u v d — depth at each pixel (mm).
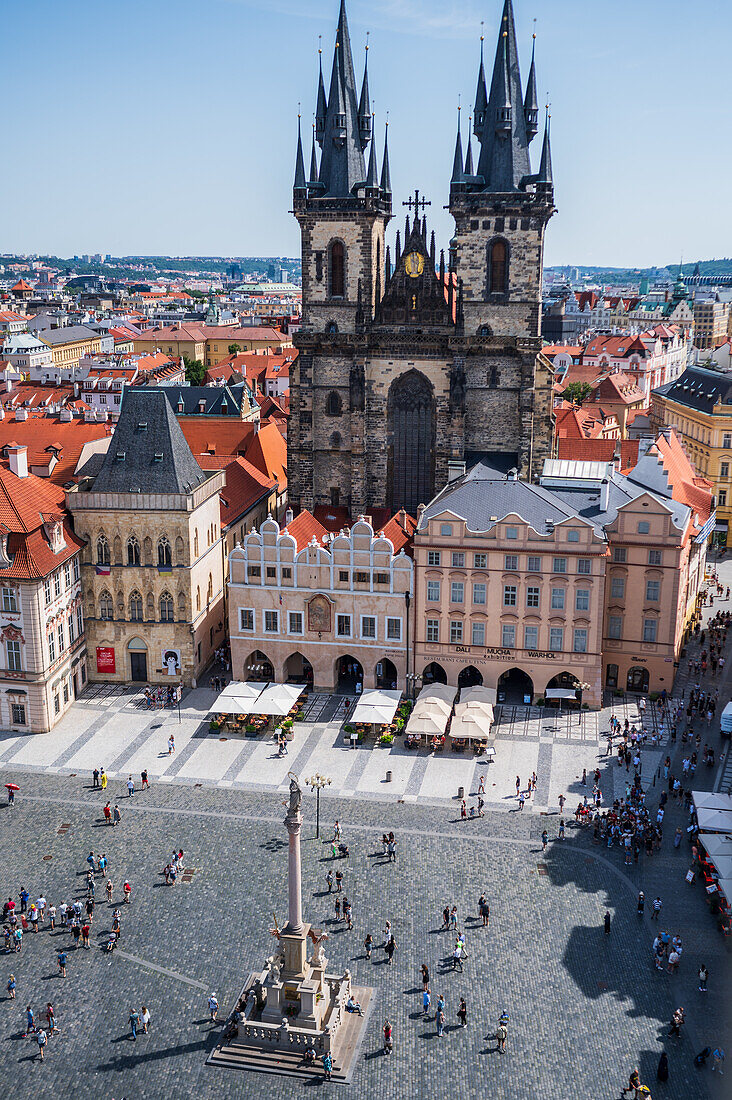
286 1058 66188
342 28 137750
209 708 115125
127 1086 63969
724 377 191000
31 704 108562
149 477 115812
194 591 118562
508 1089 63406
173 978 73312
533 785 97500
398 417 143375
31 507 111188
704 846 82000
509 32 132250
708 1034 67562
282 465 174125
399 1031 68250
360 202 137625
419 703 107500
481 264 136250
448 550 111125
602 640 115062
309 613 115688
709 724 109375
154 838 90438
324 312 142250
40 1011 70250
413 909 80438
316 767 102250
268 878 84625
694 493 144500
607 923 77500
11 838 90438
